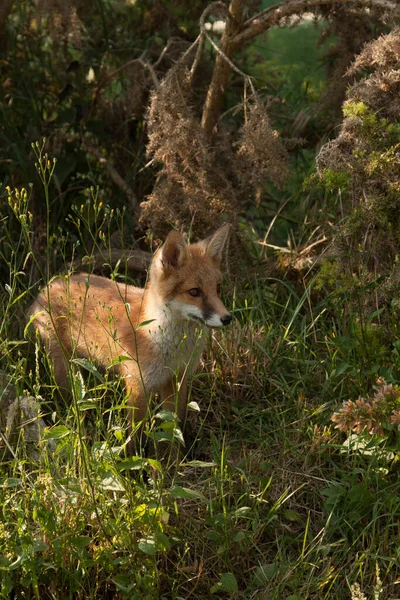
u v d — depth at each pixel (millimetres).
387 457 8117
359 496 7859
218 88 12062
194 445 9516
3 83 13164
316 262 11422
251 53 14406
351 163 9242
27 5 13953
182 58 11344
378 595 6602
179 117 11117
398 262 9414
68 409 7504
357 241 9711
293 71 16203
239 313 11391
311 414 9258
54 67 13492
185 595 7223
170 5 13617
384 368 8930
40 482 7066
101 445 7055
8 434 8031
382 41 9656
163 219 11656
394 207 9000
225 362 10297
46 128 13180
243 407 9922
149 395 9250
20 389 8508
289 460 8719
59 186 12273
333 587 7281
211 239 9305
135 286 11344
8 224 12320
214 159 11766
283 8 11320
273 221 12711
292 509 8219
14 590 6957
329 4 12031
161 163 12727
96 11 13719
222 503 7961
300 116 13164
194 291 8883
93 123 13109
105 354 9359
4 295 10898
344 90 12750
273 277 12227
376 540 7625
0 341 7895
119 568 7020
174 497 7406
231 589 6930
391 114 9562
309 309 11328
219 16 11805
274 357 10172
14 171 12711
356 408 7578
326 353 10438
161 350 8984
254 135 10750
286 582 7117
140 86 12828
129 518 6992
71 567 6891
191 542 7609
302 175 14250
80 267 12109
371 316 8992
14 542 6676
